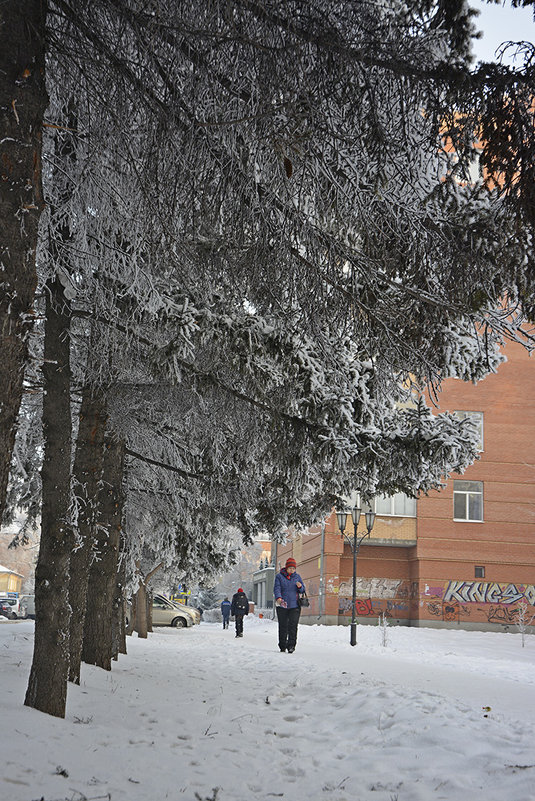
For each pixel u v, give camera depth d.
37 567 7.13
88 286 8.05
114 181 6.96
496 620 41.56
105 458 11.52
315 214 6.73
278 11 5.43
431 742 6.61
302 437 9.48
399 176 6.45
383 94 5.86
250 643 24.27
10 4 4.56
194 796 5.18
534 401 43.75
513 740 6.59
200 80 5.68
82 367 10.34
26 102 4.50
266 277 7.01
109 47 5.69
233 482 13.32
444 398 43.44
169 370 8.38
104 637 11.31
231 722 7.96
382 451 9.62
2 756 5.13
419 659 20.80
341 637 31.45
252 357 8.78
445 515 42.50
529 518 42.69
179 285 8.77
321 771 6.06
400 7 5.96
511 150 5.47
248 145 5.96
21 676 8.73
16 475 14.79
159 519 16.97
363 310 7.29
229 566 20.50
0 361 4.15
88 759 5.63
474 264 6.51
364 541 42.19
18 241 4.30
